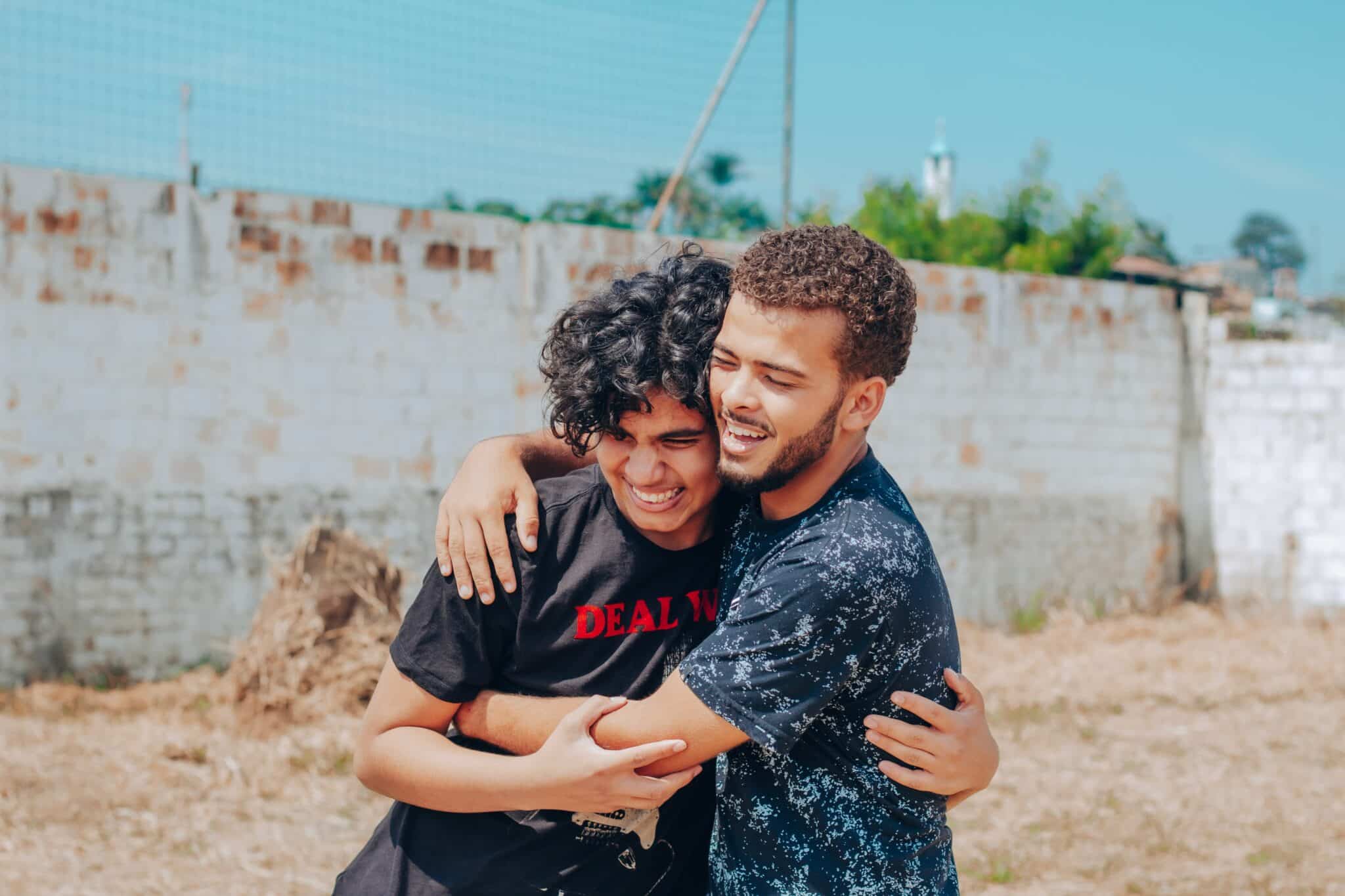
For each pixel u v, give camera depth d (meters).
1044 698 7.97
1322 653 9.45
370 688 6.51
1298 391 10.86
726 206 10.09
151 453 7.64
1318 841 5.28
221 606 7.80
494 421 8.52
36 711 6.83
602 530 2.10
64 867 4.55
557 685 2.10
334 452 8.09
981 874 4.83
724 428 1.90
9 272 7.32
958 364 10.19
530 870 2.10
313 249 8.02
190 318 7.72
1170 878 4.79
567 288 8.70
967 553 10.22
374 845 2.25
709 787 2.27
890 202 20.91
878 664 1.94
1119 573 10.88
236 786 5.56
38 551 7.39
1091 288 10.73
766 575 1.93
